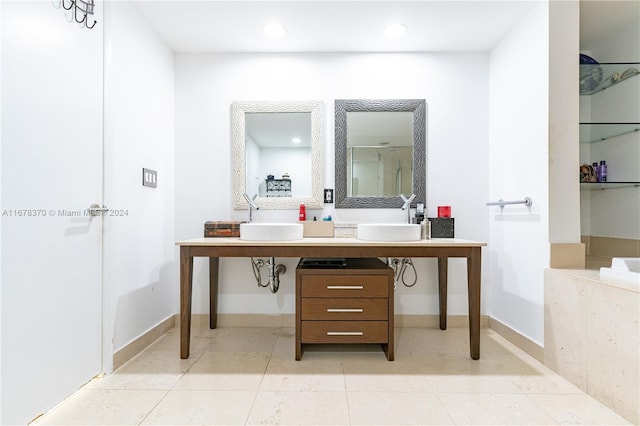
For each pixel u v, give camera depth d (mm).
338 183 2338
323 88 2361
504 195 2150
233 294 2367
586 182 1968
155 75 2102
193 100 2363
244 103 2334
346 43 2248
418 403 1377
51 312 1307
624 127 1973
